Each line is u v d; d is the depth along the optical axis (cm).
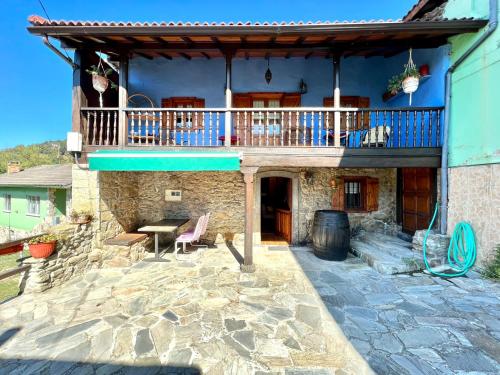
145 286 542
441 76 657
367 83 886
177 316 420
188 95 892
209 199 894
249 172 645
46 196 1387
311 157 647
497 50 518
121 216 780
